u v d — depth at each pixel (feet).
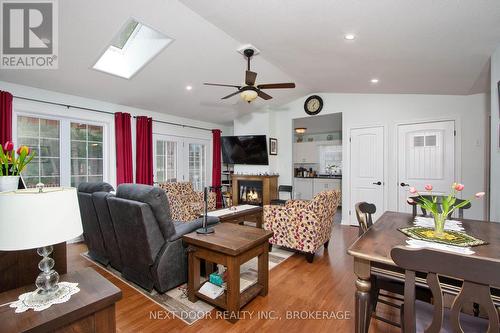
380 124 15.70
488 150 12.57
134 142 16.19
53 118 12.66
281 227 10.96
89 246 10.49
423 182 14.28
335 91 17.02
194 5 7.93
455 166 13.39
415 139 14.52
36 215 3.27
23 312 3.40
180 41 10.30
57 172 12.86
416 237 5.53
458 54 7.99
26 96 11.59
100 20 8.42
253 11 7.53
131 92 14.03
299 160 27.58
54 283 3.91
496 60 7.58
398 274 4.56
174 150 19.38
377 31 7.20
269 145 20.35
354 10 6.33
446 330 3.93
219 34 10.00
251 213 12.80
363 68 10.87
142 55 11.64
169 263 7.52
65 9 7.93
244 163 21.40
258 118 20.88
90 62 10.69
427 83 11.69
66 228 3.53
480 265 3.13
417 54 8.38
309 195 24.63
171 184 16.93
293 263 10.16
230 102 18.30
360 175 16.39
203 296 6.98
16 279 4.67
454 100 13.47
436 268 3.41
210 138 22.41
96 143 14.52
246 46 10.75
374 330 6.08
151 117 16.87
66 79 11.64
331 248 12.09
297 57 10.99
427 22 6.27
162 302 7.22
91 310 3.61
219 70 13.20
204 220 7.71
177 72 12.83
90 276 4.44
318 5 6.46
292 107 20.30
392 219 7.50
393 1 5.63
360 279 4.85
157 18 8.73
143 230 6.99
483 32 6.50
